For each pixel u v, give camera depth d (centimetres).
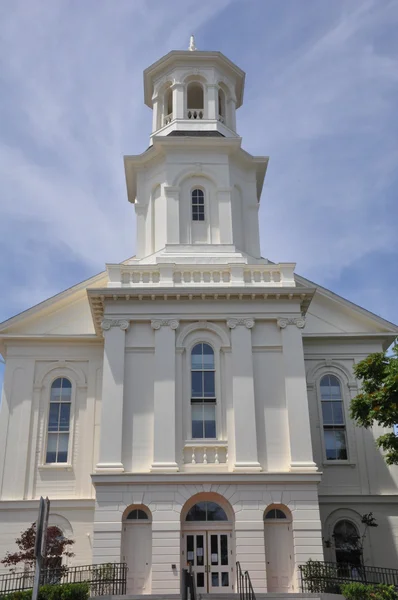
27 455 2798
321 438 2878
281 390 2531
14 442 2817
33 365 2956
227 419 2473
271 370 2562
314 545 2283
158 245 3000
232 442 2434
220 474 2348
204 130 3189
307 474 2364
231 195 3062
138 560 2273
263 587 2219
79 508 2712
